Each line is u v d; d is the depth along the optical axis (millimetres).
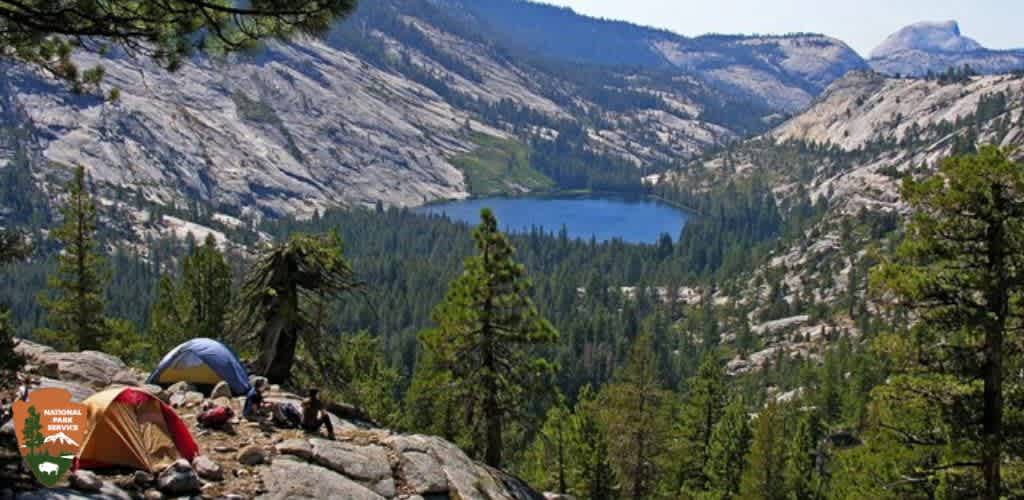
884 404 20438
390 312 154375
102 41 12812
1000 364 18625
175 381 22891
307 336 28219
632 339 153125
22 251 12789
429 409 43406
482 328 29438
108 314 168125
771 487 49156
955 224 18703
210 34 11836
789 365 141750
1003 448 18312
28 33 11844
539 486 54125
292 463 15734
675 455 57375
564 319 163750
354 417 23500
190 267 43844
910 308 19516
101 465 13609
